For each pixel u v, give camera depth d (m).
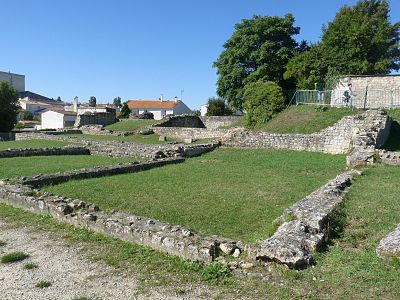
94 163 19.75
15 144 30.28
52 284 6.18
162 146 25.17
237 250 7.05
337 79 33.53
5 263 7.02
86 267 6.85
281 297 5.54
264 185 14.17
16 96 54.69
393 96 30.77
